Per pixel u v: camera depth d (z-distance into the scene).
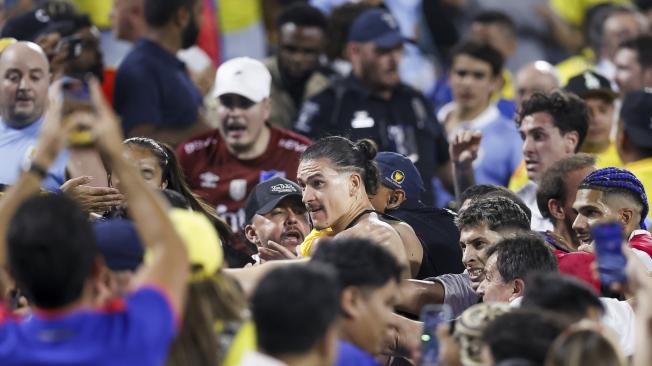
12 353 13.55
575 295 15.92
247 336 15.50
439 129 35.19
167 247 13.85
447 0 44.03
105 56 37.81
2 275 16.95
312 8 36.53
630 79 37.34
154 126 32.62
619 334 19.38
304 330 14.38
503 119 35.78
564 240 24.55
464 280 21.75
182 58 36.56
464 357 15.43
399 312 21.34
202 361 15.14
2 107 28.78
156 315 13.54
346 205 22.25
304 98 36.25
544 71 35.38
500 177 35.12
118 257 15.80
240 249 25.34
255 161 30.62
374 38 34.66
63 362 13.40
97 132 13.70
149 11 32.91
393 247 21.45
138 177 13.85
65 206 13.93
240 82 30.34
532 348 14.52
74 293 13.75
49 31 32.03
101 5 38.25
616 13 42.78
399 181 24.19
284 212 24.45
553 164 24.66
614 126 36.31
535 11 44.84
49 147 14.13
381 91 34.78
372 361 15.88
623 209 22.27
